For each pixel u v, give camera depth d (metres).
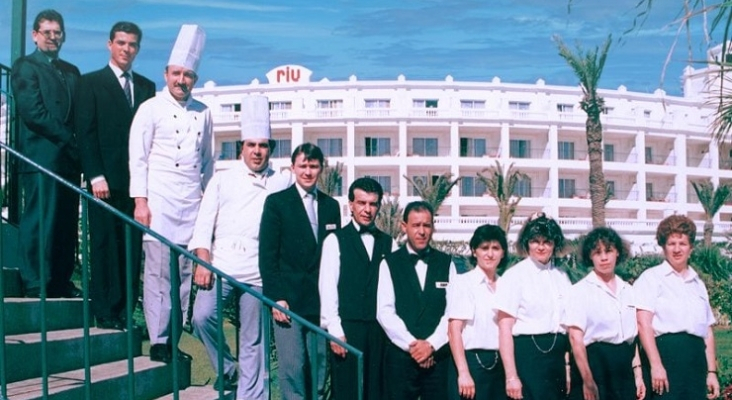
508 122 66.81
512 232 55.78
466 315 5.86
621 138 71.12
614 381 5.95
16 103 6.47
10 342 5.35
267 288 5.82
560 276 6.07
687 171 71.56
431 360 5.83
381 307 5.90
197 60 6.43
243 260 6.05
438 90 67.50
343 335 5.82
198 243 6.00
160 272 6.21
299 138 66.44
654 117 71.31
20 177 7.46
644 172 69.88
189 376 6.65
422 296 5.92
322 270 5.95
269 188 6.25
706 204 55.62
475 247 6.07
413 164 65.94
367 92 67.44
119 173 6.48
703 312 6.21
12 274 6.44
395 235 31.36
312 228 6.05
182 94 6.39
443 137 67.81
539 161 67.25
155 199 6.25
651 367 6.06
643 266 18.59
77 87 6.44
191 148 6.38
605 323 5.95
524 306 5.88
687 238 6.17
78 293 6.89
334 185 46.50
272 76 70.56
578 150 70.19
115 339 6.32
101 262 6.39
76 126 6.40
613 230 6.11
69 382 5.33
